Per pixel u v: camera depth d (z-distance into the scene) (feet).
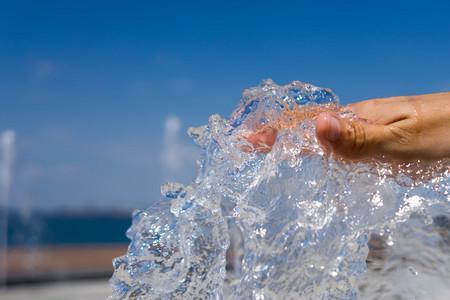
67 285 14.32
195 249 3.64
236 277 3.63
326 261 3.30
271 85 3.76
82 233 87.76
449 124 3.54
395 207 3.43
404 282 3.33
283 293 3.27
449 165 3.51
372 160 3.51
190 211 3.69
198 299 3.59
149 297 3.61
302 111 3.69
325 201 3.44
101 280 15.19
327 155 3.49
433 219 3.40
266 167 3.55
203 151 3.77
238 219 3.45
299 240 3.34
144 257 3.64
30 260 17.69
